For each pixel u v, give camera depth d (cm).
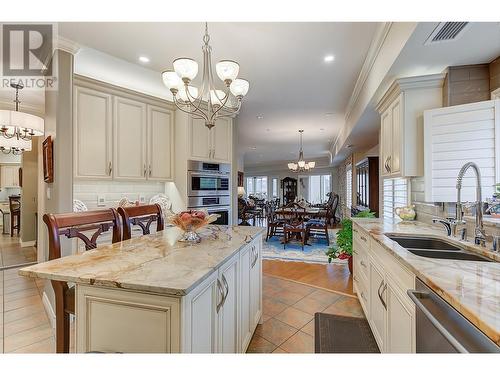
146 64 294
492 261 146
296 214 561
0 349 198
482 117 205
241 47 261
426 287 117
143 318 107
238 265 171
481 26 169
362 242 258
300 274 379
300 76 330
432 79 235
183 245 169
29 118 305
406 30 189
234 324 163
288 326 237
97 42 249
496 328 73
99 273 115
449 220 200
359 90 361
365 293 244
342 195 1016
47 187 277
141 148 340
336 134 666
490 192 201
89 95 293
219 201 401
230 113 407
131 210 221
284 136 687
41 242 301
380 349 190
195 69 200
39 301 285
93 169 294
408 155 248
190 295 107
